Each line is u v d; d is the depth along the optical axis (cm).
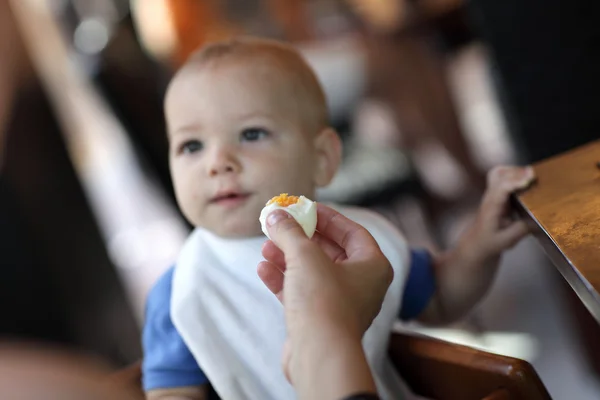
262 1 295
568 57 176
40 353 51
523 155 194
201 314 98
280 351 98
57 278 233
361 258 65
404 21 315
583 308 191
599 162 97
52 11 304
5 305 222
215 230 102
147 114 241
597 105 177
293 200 75
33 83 277
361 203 227
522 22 178
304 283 59
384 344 103
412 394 108
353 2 309
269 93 102
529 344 211
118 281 253
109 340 242
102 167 361
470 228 113
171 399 97
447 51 326
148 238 329
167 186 249
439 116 321
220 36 282
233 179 98
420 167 298
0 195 227
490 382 87
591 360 194
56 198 243
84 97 330
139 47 243
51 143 254
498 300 235
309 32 306
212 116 101
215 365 96
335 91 294
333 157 111
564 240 80
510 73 186
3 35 285
